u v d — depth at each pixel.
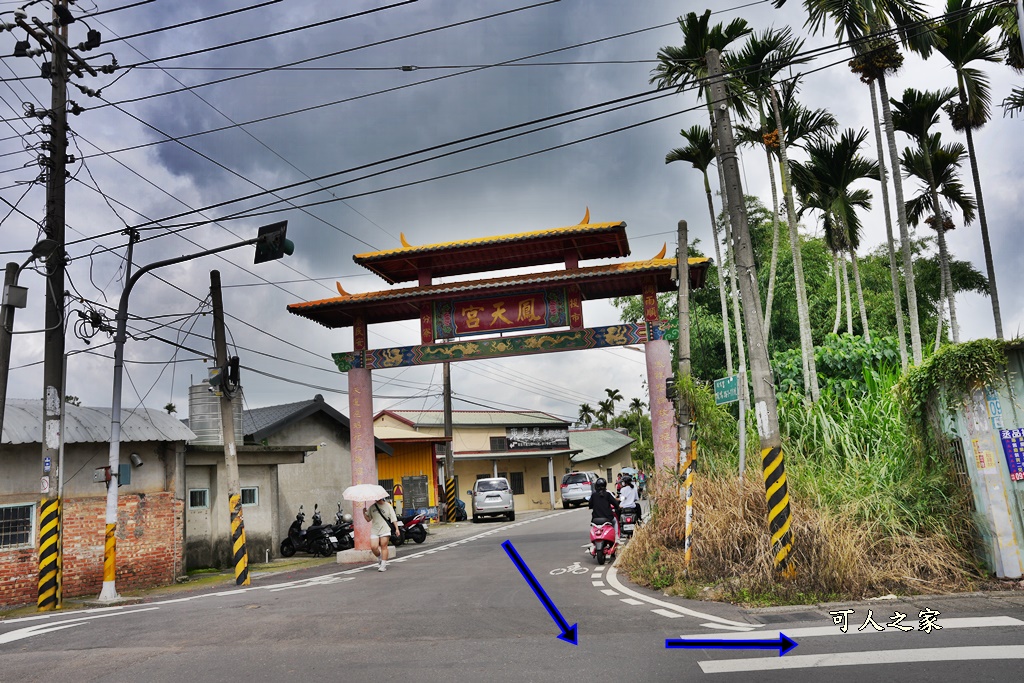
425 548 21.20
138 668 7.08
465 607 9.89
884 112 18.86
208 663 7.16
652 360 17.30
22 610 13.26
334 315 19.67
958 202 22.83
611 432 59.25
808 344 19.55
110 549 13.58
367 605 10.54
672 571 11.02
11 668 7.39
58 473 13.40
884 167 19.28
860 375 20.27
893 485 10.48
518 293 18.12
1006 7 16.83
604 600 9.90
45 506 13.20
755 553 10.38
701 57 21.34
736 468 13.04
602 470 54.94
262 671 6.72
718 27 21.22
